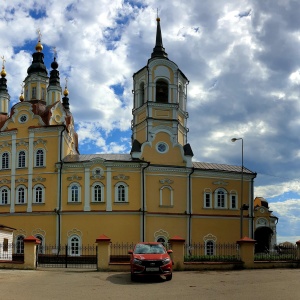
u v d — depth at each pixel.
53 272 33.03
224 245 56.28
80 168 57.34
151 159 58.88
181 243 34.19
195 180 59.72
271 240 70.00
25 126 59.91
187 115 65.19
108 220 55.72
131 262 27.97
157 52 63.78
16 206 58.25
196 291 23.28
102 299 20.98
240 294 22.22
